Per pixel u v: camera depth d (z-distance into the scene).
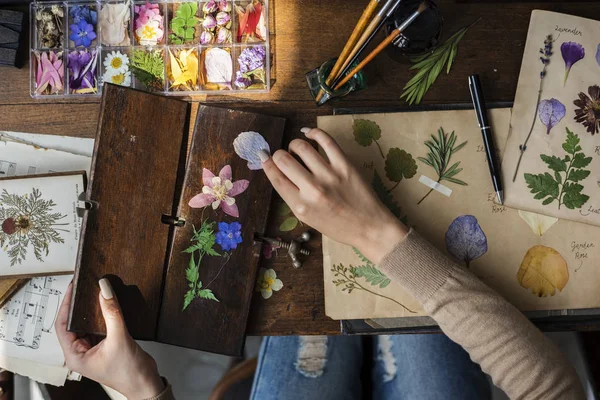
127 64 0.91
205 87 0.91
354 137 0.89
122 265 0.85
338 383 1.15
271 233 0.90
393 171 0.88
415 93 0.91
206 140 0.88
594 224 0.87
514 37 0.92
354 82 0.88
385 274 0.81
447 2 0.92
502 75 0.91
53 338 0.93
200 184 0.88
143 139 0.86
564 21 0.91
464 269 0.79
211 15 0.91
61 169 0.92
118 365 0.83
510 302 0.87
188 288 0.87
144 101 0.86
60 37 0.91
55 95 0.90
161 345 1.31
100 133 0.85
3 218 0.90
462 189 0.88
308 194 0.79
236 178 0.88
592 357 1.24
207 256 0.87
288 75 0.92
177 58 0.91
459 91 0.91
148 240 0.86
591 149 0.89
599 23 0.91
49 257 0.90
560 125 0.89
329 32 0.92
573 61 0.90
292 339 1.17
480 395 1.15
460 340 0.78
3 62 0.88
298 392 1.13
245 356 1.34
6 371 1.07
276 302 0.89
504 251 0.87
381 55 0.91
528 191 0.88
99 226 0.84
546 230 0.88
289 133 0.91
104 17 0.91
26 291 0.93
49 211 0.90
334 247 0.87
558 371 0.76
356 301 0.87
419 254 0.78
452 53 0.91
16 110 0.91
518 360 0.75
